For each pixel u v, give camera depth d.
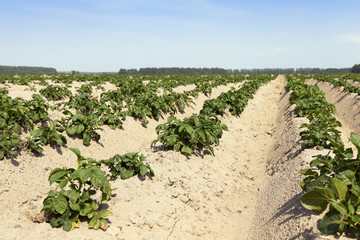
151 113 12.35
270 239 4.71
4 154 6.47
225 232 5.51
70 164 7.61
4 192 5.70
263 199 6.65
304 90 16.73
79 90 16.59
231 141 10.70
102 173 4.32
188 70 161.00
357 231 3.59
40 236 3.74
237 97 15.55
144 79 32.53
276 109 20.70
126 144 10.01
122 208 4.93
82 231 4.05
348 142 9.31
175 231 4.94
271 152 10.41
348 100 17.39
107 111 10.84
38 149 7.08
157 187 5.99
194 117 8.49
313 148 7.54
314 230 3.96
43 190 6.26
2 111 7.97
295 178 6.10
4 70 135.62
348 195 3.71
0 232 3.65
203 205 6.06
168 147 8.19
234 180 7.83
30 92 15.30
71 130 8.46
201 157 8.20
